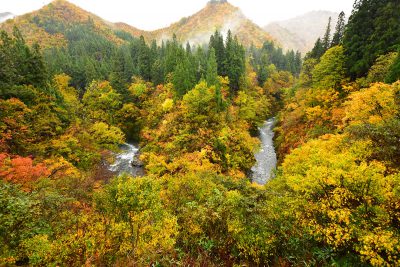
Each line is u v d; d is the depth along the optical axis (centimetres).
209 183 1437
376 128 1075
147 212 987
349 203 846
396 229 758
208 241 973
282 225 969
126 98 5394
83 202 1490
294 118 3797
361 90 1888
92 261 792
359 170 835
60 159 2252
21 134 2489
